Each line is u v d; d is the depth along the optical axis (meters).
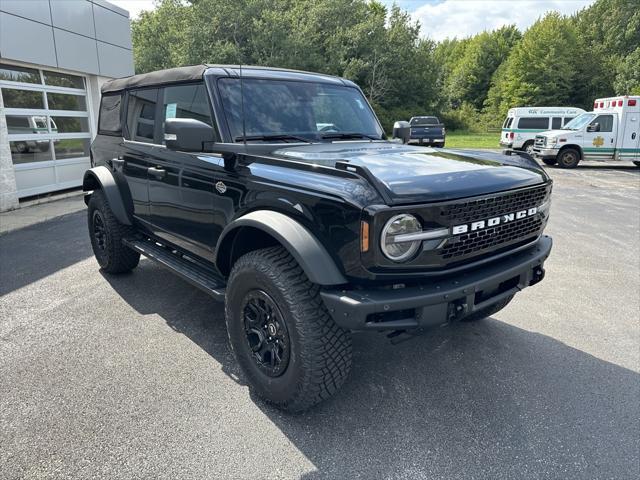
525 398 2.99
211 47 37.66
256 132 3.32
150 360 3.39
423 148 3.65
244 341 2.90
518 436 2.62
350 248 2.33
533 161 3.33
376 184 2.32
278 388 2.71
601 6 60.47
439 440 2.58
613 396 3.02
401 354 3.55
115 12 12.62
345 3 45.19
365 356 3.52
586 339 3.83
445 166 2.82
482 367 3.37
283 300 2.54
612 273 5.56
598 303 4.62
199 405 2.86
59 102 10.97
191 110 3.48
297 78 3.82
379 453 2.48
